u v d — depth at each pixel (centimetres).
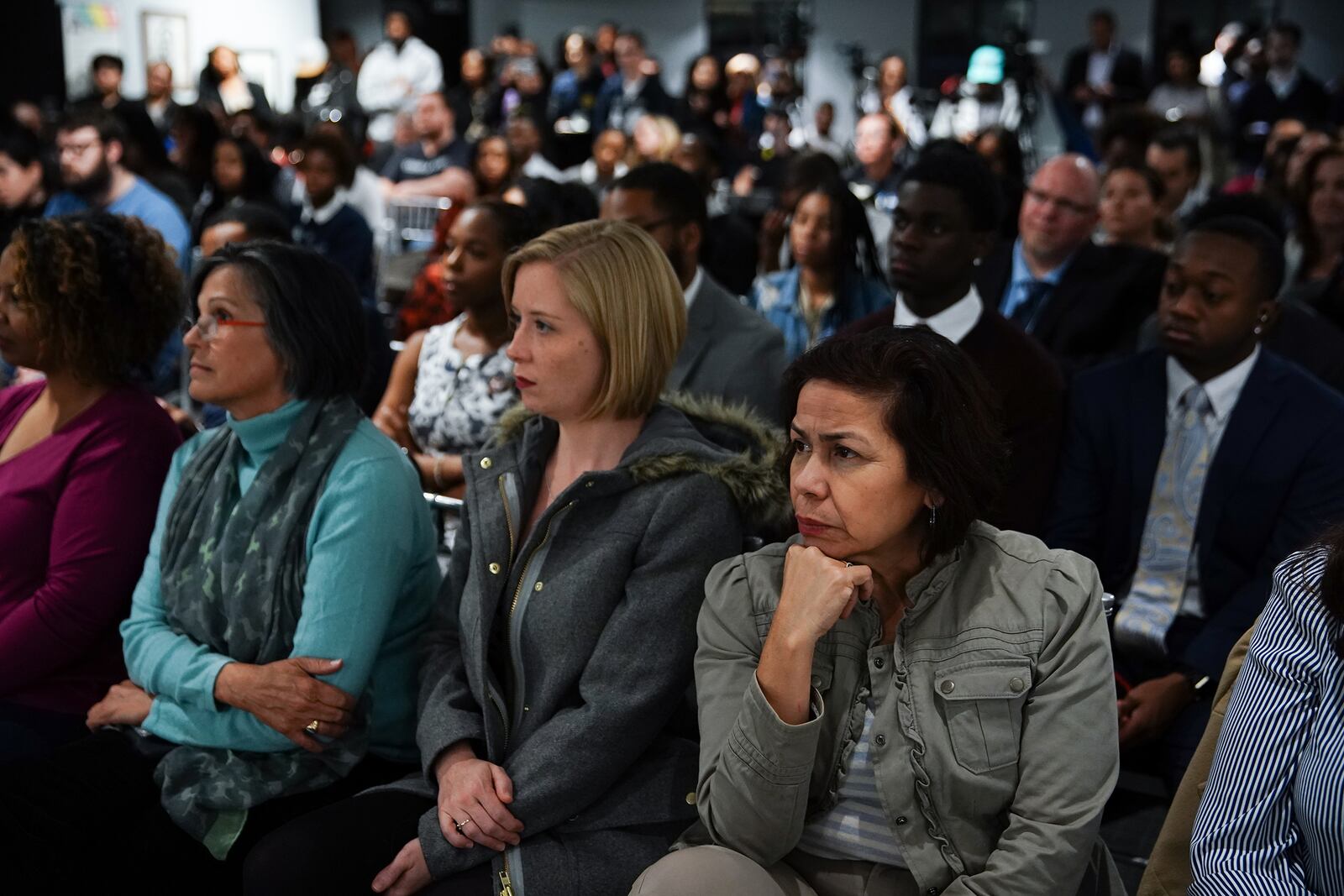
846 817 157
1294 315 303
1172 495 249
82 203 522
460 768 177
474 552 187
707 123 1155
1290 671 143
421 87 1178
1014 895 144
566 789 172
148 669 201
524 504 190
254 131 907
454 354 303
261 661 196
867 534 151
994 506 156
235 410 206
